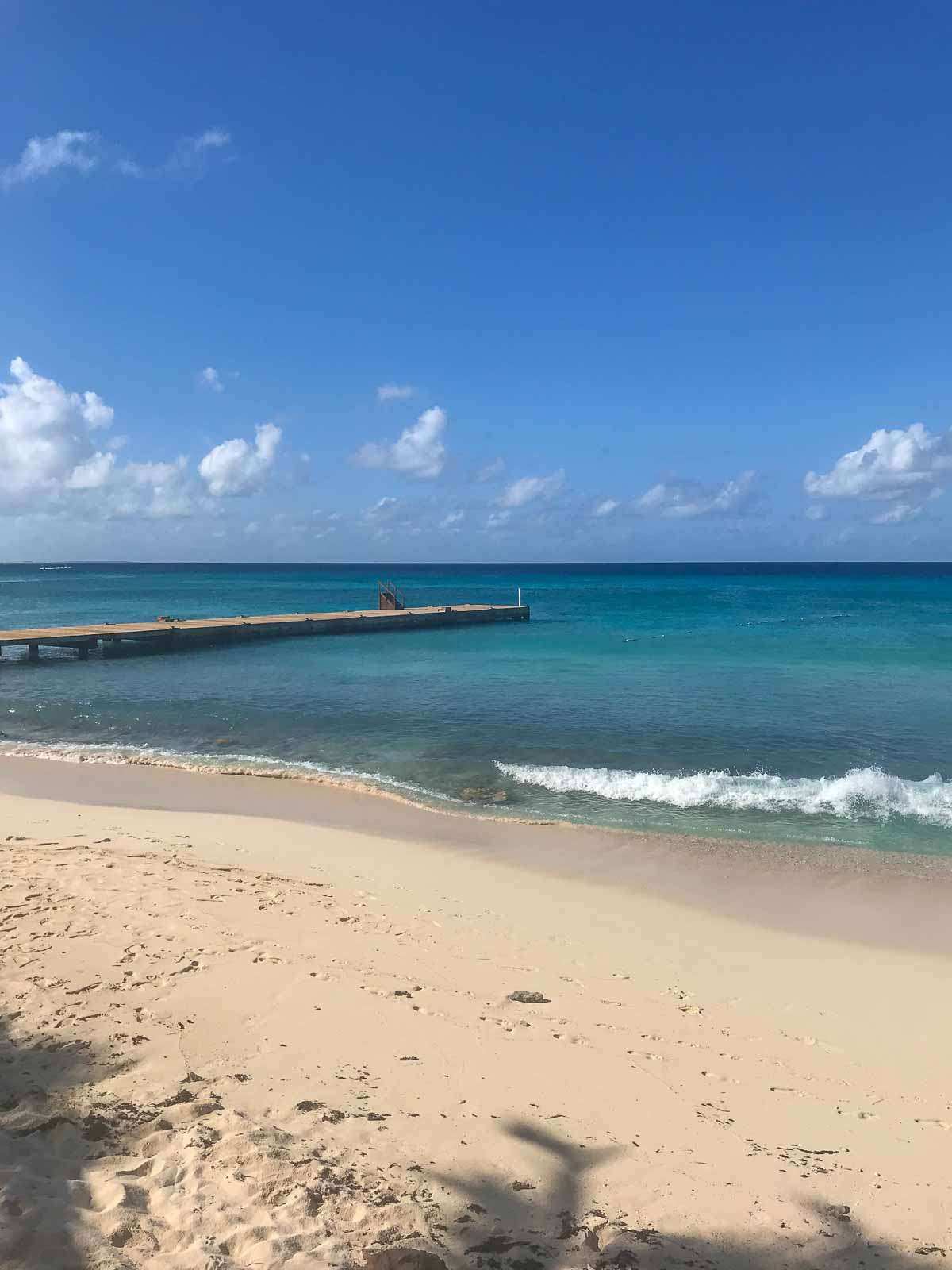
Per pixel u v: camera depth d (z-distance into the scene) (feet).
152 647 110.52
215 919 23.48
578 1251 10.90
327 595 281.95
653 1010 20.06
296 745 53.88
